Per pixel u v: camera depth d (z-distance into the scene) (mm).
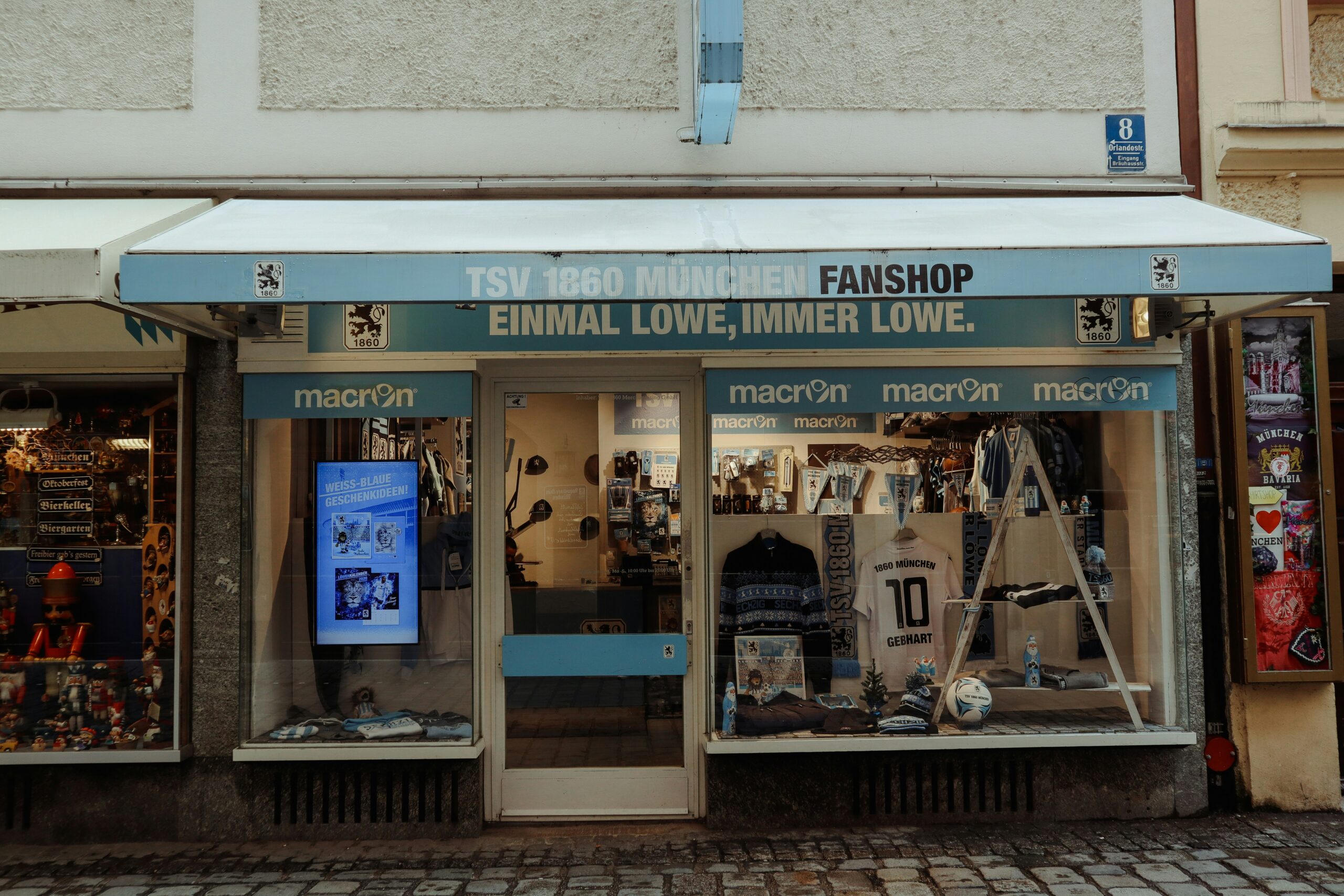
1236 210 5176
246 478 4926
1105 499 5184
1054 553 5188
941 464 5180
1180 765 5039
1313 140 5066
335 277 3732
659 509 5188
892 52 5082
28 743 4898
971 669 5152
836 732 4996
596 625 5145
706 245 3881
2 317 4859
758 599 5070
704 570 5055
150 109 4953
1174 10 5211
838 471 5129
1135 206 4707
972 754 4984
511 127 5000
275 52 4977
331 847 4738
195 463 4965
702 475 5090
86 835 4812
